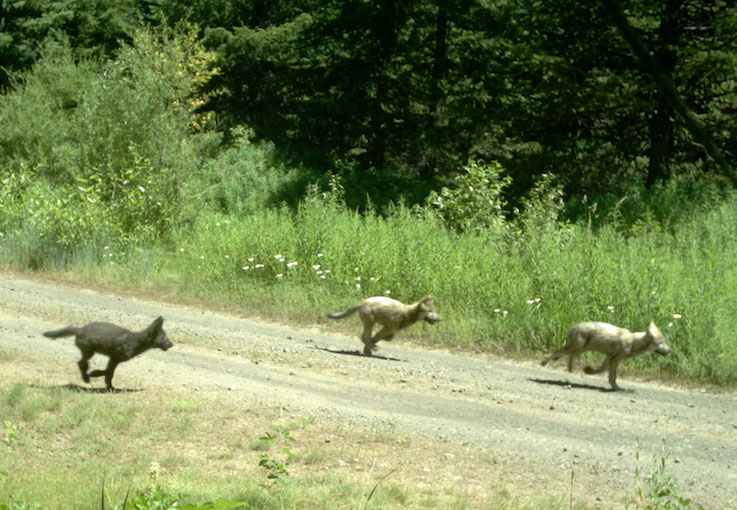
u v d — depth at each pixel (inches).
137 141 898.7
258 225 683.4
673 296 451.8
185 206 858.1
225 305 574.9
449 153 1220.5
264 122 1412.4
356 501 207.3
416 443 277.7
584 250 525.7
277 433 281.0
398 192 1169.4
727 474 252.8
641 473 251.1
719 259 533.3
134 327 476.1
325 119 1305.4
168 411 297.7
